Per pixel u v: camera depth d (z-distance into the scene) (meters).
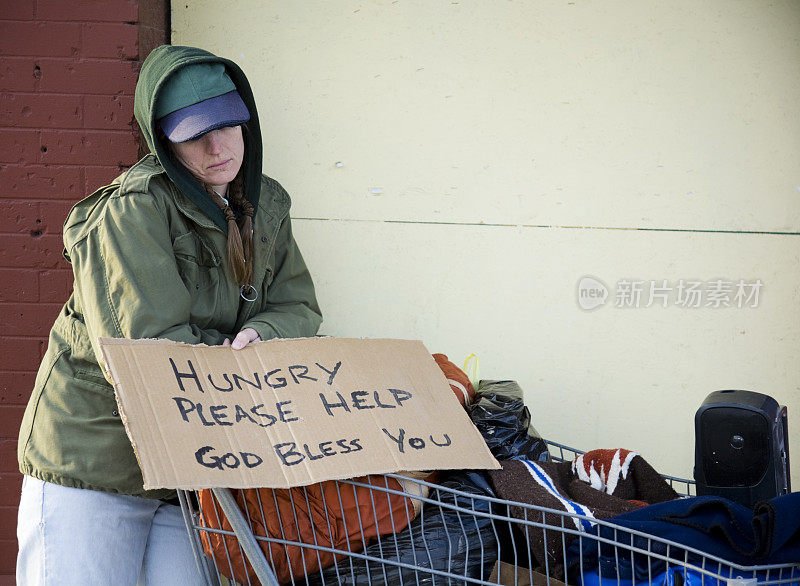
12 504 3.80
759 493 2.83
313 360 2.77
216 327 3.01
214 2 3.97
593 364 4.18
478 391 3.44
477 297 4.15
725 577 2.39
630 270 4.13
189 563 3.02
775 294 4.15
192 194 2.84
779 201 4.11
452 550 2.66
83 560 2.76
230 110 2.80
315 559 2.62
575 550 2.61
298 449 2.54
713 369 4.18
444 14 4.02
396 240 4.12
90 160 3.63
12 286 3.70
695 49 4.03
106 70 3.60
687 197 4.11
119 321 2.65
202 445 2.44
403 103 4.05
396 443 2.65
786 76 4.04
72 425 2.79
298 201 4.09
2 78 3.59
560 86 4.05
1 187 3.64
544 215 4.11
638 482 3.08
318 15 4.01
